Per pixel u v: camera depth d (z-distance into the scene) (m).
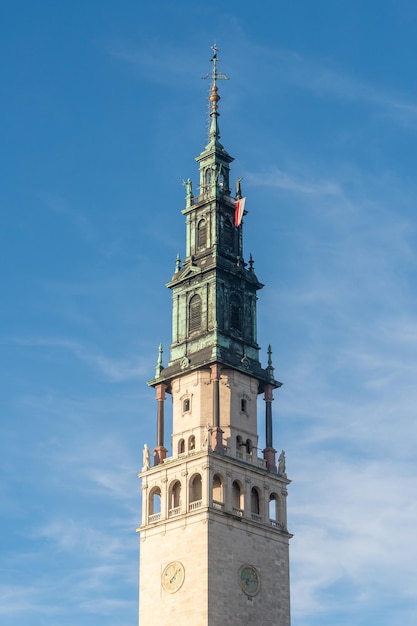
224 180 182.50
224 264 173.75
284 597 160.12
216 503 157.25
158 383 170.12
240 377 169.00
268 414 170.12
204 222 178.12
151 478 164.25
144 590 158.25
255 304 176.38
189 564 154.50
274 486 165.88
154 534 160.38
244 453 164.88
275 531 162.75
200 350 168.50
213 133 184.62
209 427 160.50
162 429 168.00
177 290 175.75
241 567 156.38
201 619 150.38
